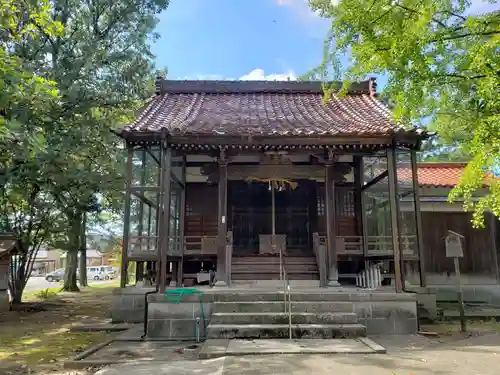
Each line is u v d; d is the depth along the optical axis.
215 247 11.91
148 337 8.48
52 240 17.22
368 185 12.31
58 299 18.73
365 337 7.65
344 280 13.22
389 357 6.22
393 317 8.67
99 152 14.92
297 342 7.23
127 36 17.91
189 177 14.01
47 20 7.14
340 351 6.52
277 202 14.47
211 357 6.41
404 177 14.22
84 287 28.53
